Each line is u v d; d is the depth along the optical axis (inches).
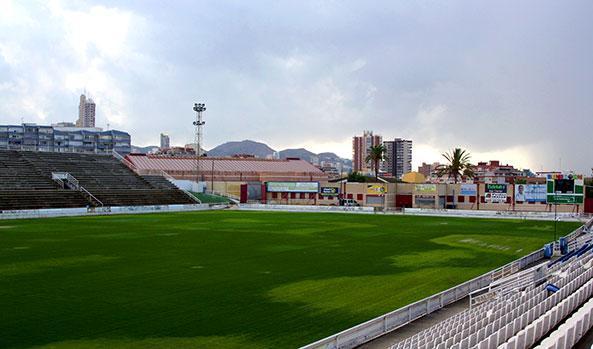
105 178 4677.7
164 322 1016.2
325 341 810.8
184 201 4658.0
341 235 2509.8
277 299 1208.2
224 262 1694.1
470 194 4456.2
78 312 1075.3
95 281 1375.5
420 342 778.8
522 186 4239.7
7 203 3540.8
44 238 2274.9
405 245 2161.7
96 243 2127.2
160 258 1761.8
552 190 3107.8
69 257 1761.8
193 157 6058.1
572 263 1451.8
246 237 2390.5
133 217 3503.9
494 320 855.7
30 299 1176.8
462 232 2684.5
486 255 1905.8
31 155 4704.7
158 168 5546.3
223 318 1048.8
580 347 710.5
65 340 904.9
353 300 1209.4
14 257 1750.7
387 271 1566.2
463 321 893.8
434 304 1111.0
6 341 895.7
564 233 2652.6
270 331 971.3
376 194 4758.9
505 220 3491.6
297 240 2295.8
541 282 1262.3
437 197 4566.9
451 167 5231.3
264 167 6220.5
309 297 1232.2
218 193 5423.2
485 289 1266.0
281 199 5265.8
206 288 1309.1
